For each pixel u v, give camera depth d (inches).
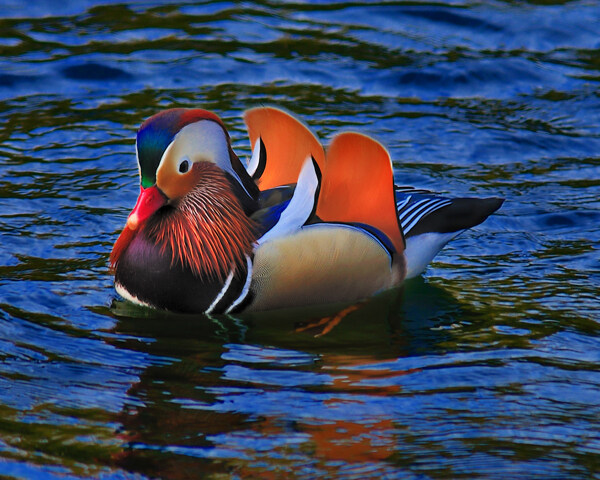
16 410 345.4
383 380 371.9
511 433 333.7
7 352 389.4
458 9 802.2
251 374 377.1
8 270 463.5
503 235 519.5
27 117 638.5
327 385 367.6
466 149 614.2
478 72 708.7
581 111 663.8
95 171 577.0
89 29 764.6
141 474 308.2
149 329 417.7
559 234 519.5
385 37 760.3
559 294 453.1
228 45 741.3
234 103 656.4
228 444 325.1
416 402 354.0
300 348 402.3
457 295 455.2
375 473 310.3
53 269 468.1
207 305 431.8
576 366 383.2
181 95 667.4
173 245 430.6
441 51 738.8
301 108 652.1
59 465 312.2
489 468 313.6
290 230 429.1
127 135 619.5
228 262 429.7
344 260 438.6
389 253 450.9
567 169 593.9
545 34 765.3
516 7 807.1
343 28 774.5
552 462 317.4
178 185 428.1
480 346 402.3
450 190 561.3
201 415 343.9
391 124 639.8
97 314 428.5
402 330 420.2
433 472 310.8
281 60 721.6
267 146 470.0
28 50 724.7
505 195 559.8
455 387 365.7
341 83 692.7
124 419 341.1
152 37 753.0
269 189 463.5
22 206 530.3
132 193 553.3
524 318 429.1
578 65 724.7
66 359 386.0
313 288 439.2
